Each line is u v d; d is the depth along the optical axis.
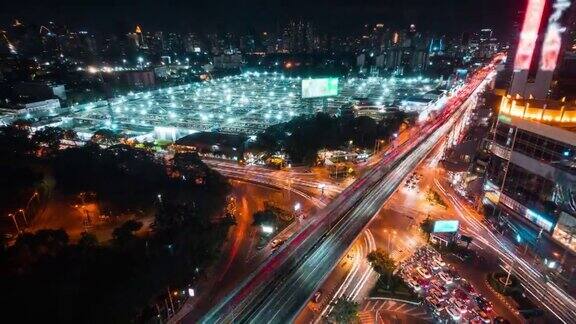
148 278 77.75
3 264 73.50
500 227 101.88
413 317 74.81
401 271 87.56
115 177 115.19
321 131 167.88
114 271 76.44
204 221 97.88
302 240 93.00
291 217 109.00
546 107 88.75
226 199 118.81
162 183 116.25
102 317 68.25
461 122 198.00
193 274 84.31
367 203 109.00
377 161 150.62
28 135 156.38
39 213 101.06
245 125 198.62
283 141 161.38
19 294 67.62
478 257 92.06
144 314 74.44
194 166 126.56
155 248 84.38
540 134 86.31
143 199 106.38
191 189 116.31
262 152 156.50
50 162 126.31
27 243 78.25
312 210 113.31
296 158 151.38
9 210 94.31
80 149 129.50
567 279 81.62
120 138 165.38
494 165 102.94
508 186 97.69
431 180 136.00
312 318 73.75
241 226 106.38
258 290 75.62
